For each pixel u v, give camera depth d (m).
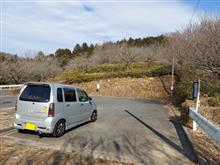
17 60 53.28
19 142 7.09
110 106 18.02
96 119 11.49
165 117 13.24
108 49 57.97
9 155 5.93
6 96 24.70
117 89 32.38
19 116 7.80
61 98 8.05
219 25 12.05
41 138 7.63
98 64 52.06
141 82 32.69
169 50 30.09
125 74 34.56
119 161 5.75
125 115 13.48
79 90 9.67
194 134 8.60
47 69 49.50
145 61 44.66
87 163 5.53
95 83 34.94
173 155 6.40
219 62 11.02
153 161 5.86
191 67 14.77
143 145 7.24
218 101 12.16
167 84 30.66
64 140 7.48
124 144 7.26
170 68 32.75
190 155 6.45
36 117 7.57
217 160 5.97
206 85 14.13
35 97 7.70
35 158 5.77
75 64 51.31
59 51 81.31
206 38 12.11
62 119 8.05
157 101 24.06
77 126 9.80
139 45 64.69
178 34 25.62
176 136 8.60
